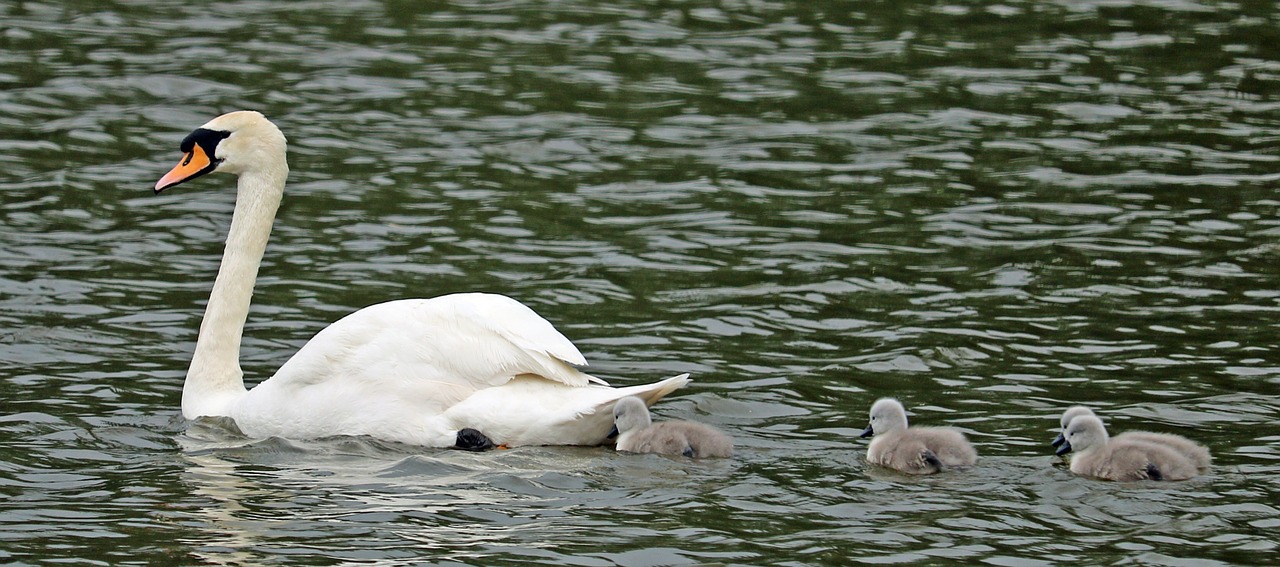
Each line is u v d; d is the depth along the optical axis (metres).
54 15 31.31
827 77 27.64
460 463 12.12
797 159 23.05
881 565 10.16
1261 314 16.44
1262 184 21.56
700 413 13.70
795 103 26.09
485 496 11.39
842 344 15.73
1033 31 30.55
